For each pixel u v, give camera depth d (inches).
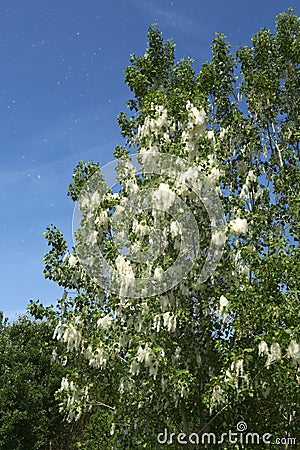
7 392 840.3
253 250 429.1
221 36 564.7
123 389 429.1
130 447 432.1
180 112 452.8
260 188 488.7
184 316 397.7
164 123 462.0
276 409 412.2
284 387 392.2
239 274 443.8
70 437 935.0
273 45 591.8
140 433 429.7
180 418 428.5
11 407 851.4
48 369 932.6
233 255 439.8
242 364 369.7
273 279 407.2
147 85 547.2
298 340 374.0
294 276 409.1
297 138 540.1
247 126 531.5
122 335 426.3
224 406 390.9
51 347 488.1
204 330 433.4
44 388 898.1
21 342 963.3
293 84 584.1
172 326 397.1
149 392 421.1
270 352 382.0
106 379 456.4
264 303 397.4
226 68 563.8
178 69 559.8
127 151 474.0
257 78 557.9
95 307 463.8
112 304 427.2
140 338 394.9
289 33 586.9
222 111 555.5
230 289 436.8
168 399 413.4
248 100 554.6
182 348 424.8
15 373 869.8
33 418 865.5
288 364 384.2
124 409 427.2
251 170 503.8
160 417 428.8
